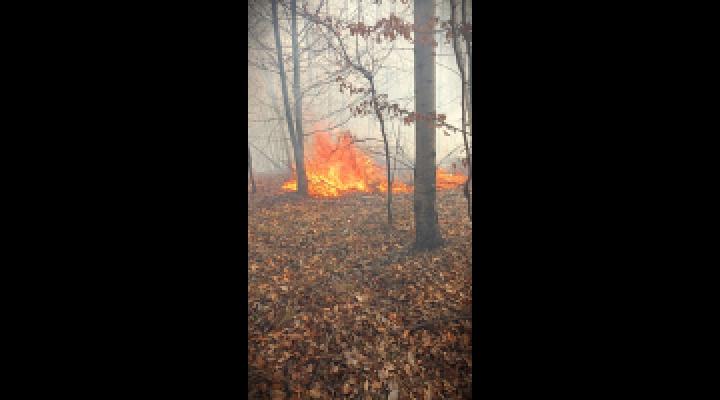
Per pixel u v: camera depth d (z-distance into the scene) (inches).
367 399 73.4
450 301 89.4
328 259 99.9
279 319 86.9
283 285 93.9
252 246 103.4
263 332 84.1
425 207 106.4
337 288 93.7
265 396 73.5
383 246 103.3
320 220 112.7
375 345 81.6
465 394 73.0
